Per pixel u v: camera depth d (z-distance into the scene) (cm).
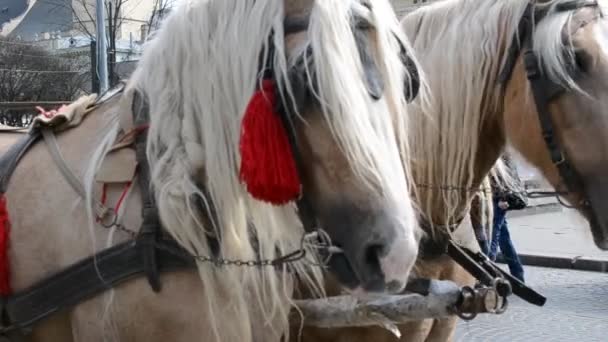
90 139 222
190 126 204
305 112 181
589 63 269
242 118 189
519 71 288
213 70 199
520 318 756
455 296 262
